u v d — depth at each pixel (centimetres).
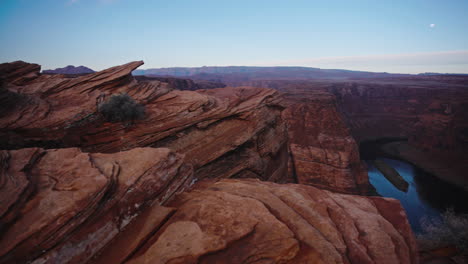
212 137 1282
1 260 257
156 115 1202
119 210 387
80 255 314
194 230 378
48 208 324
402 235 428
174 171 537
